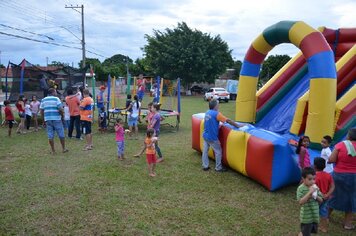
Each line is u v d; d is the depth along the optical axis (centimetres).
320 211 494
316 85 673
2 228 497
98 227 503
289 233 490
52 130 969
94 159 909
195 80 4759
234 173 782
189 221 525
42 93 1647
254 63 918
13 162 871
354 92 721
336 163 510
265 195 639
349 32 920
